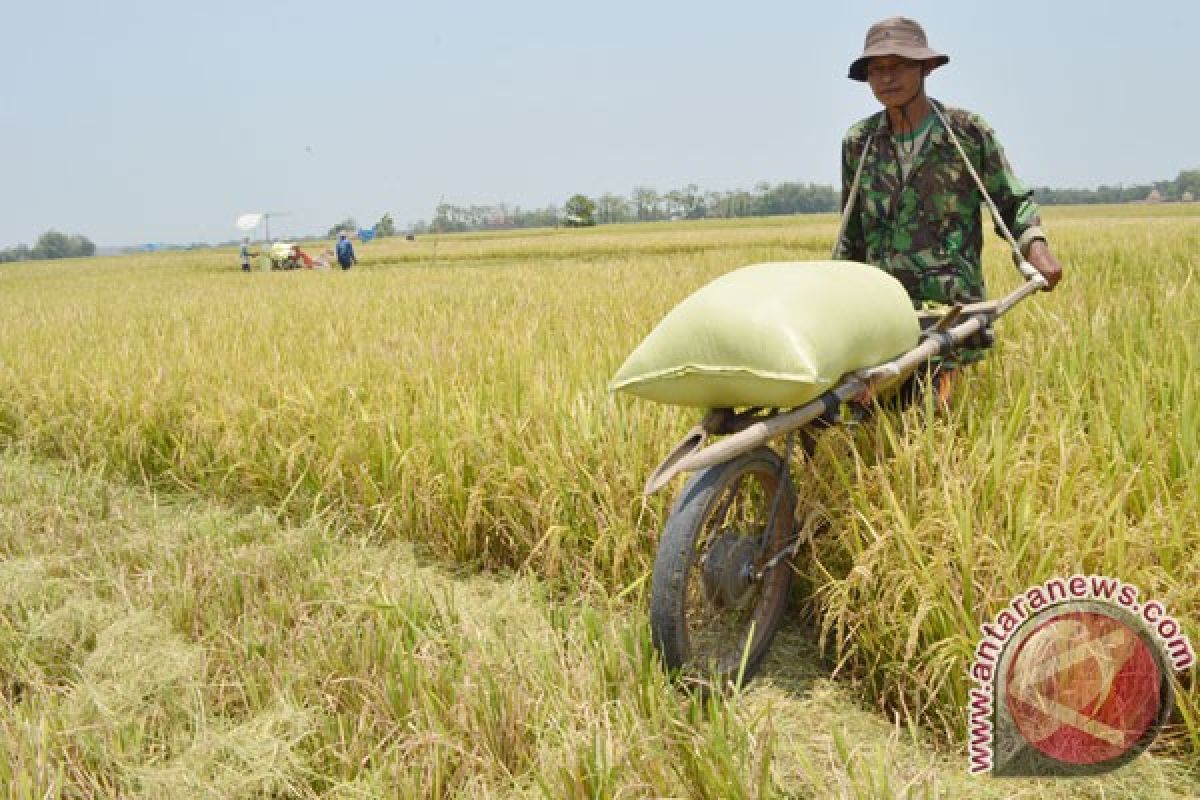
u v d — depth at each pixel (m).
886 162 3.55
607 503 3.37
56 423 5.70
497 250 38.03
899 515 2.54
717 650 2.78
